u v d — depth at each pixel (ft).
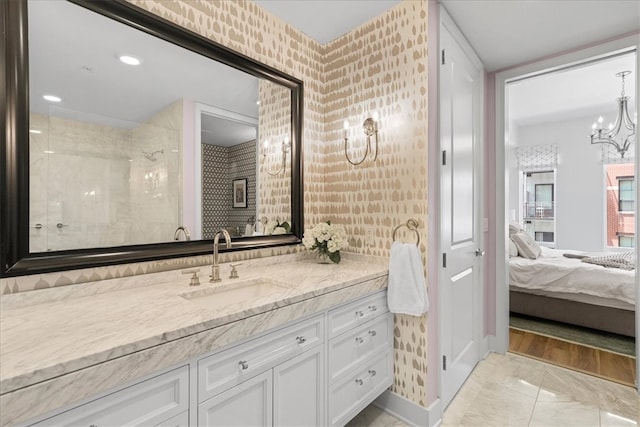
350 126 7.01
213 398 3.25
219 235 5.16
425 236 5.70
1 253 3.34
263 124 6.20
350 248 7.00
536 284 10.91
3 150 3.37
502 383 7.18
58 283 3.75
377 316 5.70
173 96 4.88
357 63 6.88
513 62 8.21
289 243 6.59
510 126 17.07
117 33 4.27
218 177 5.48
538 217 18.28
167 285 4.54
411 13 5.91
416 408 5.79
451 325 6.52
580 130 16.66
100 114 4.14
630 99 13.58
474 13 6.19
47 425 2.24
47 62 3.71
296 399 4.19
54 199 3.74
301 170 6.86
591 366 7.92
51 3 3.74
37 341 2.58
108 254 4.11
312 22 6.67
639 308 6.58
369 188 6.63
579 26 6.55
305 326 4.29
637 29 6.59
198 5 5.13
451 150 6.53
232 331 3.32
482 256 8.42
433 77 5.85
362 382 5.35
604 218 16.05
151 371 2.70
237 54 5.61
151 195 4.62
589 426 5.72
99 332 2.77
